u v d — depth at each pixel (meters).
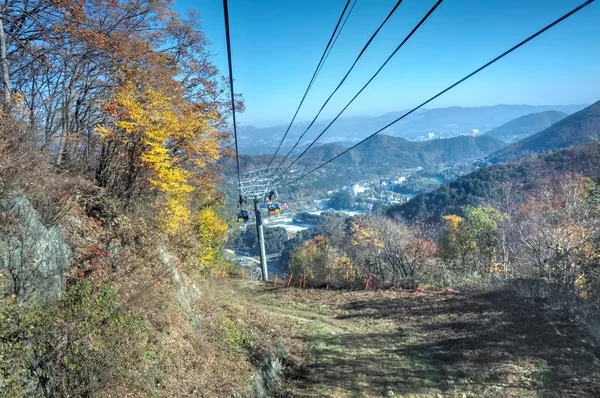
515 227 23.39
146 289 8.06
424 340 11.73
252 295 19.70
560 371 8.52
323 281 22.48
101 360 5.65
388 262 24.69
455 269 22.31
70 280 6.78
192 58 17.75
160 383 6.50
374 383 9.29
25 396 4.51
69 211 8.16
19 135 7.67
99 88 14.22
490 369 9.17
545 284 14.48
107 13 13.26
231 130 19.20
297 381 9.65
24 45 11.53
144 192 12.28
